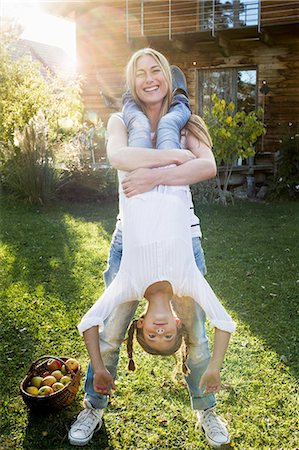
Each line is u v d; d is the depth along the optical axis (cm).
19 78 1273
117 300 198
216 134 865
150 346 194
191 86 1209
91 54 1262
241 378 290
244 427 248
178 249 192
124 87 235
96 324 196
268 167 1044
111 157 208
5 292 423
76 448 235
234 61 1159
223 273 478
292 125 1112
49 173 834
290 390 277
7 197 847
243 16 1141
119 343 232
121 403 268
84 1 1216
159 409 263
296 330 350
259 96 1143
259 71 1136
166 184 201
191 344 229
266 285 444
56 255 541
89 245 586
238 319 369
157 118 228
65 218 745
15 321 364
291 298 412
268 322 364
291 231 662
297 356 314
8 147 879
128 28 1191
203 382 201
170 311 195
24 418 255
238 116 863
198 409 241
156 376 293
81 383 285
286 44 1099
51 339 338
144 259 191
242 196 1005
